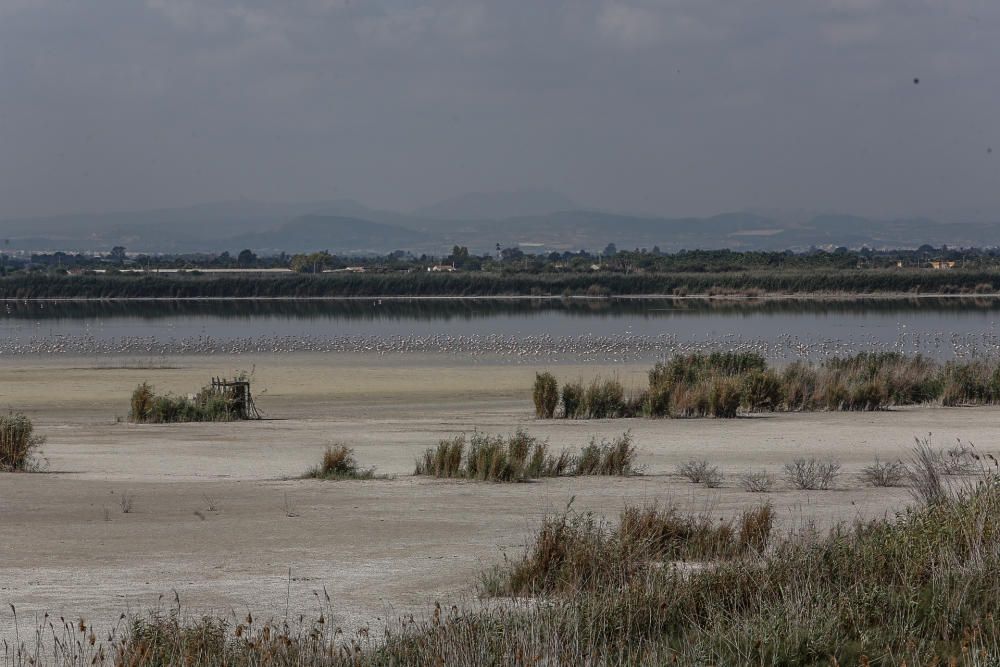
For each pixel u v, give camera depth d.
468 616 23.47
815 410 90.94
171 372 127.31
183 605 27.36
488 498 46.53
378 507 44.12
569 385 89.62
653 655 20.83
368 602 27.62
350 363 139.62
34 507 44.09
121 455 63.53
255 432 75.56
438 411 92.56
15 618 25.34
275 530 38.78
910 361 109.12
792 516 39.66
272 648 21.19
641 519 33.44
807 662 21.36
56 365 136.50
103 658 21.33
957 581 24.64
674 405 86.62
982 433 73.69
